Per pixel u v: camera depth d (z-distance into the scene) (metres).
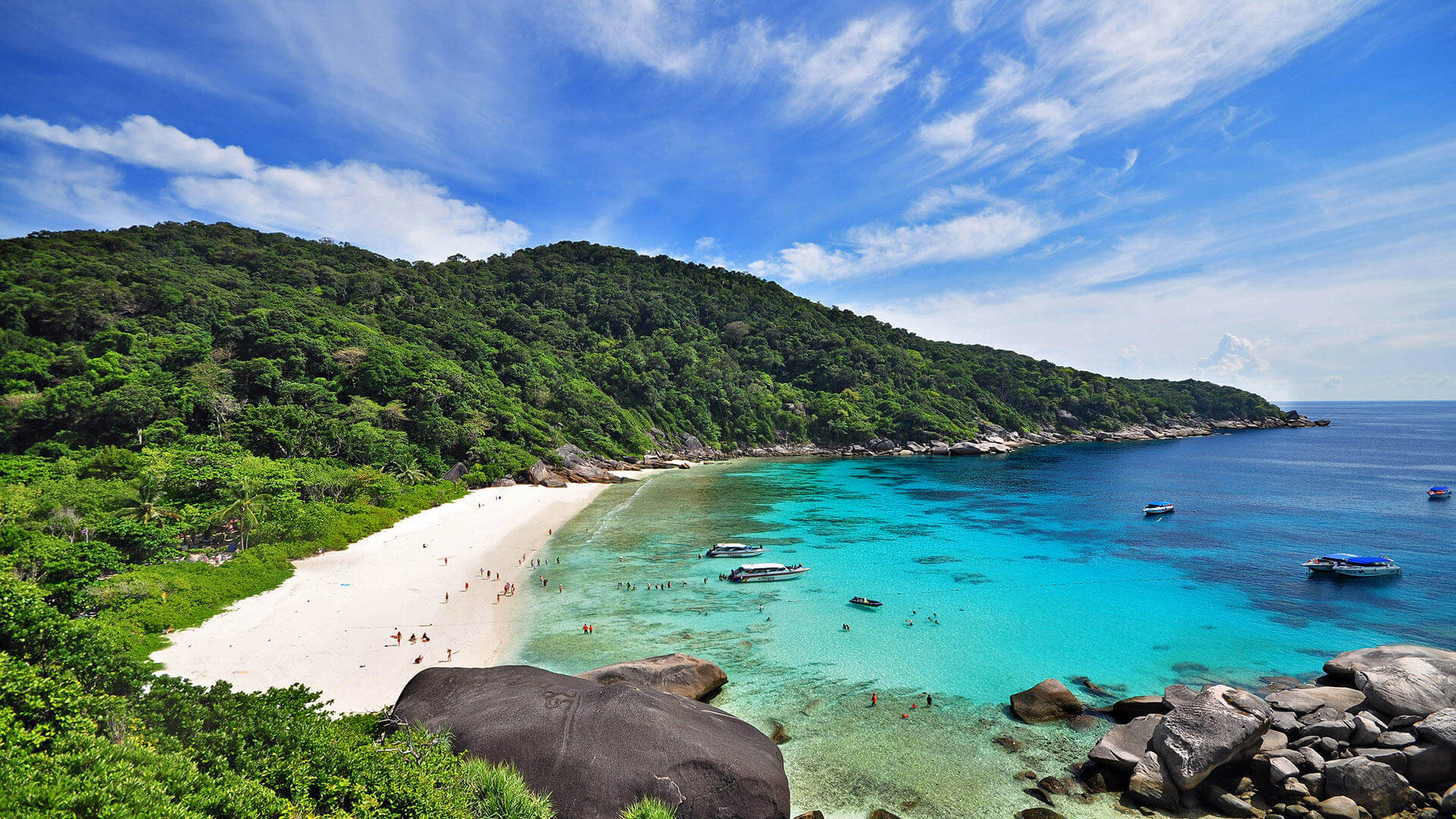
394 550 58.19
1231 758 23.50
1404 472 116.69
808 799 23.56
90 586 36.56
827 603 45.44
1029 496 93.44
